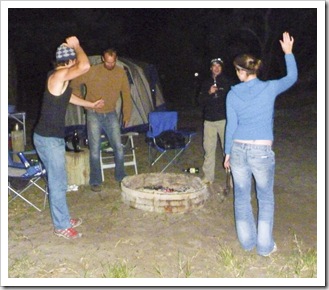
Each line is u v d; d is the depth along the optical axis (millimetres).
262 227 4652
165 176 6723
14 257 4684
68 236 5129
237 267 4488
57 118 4875
